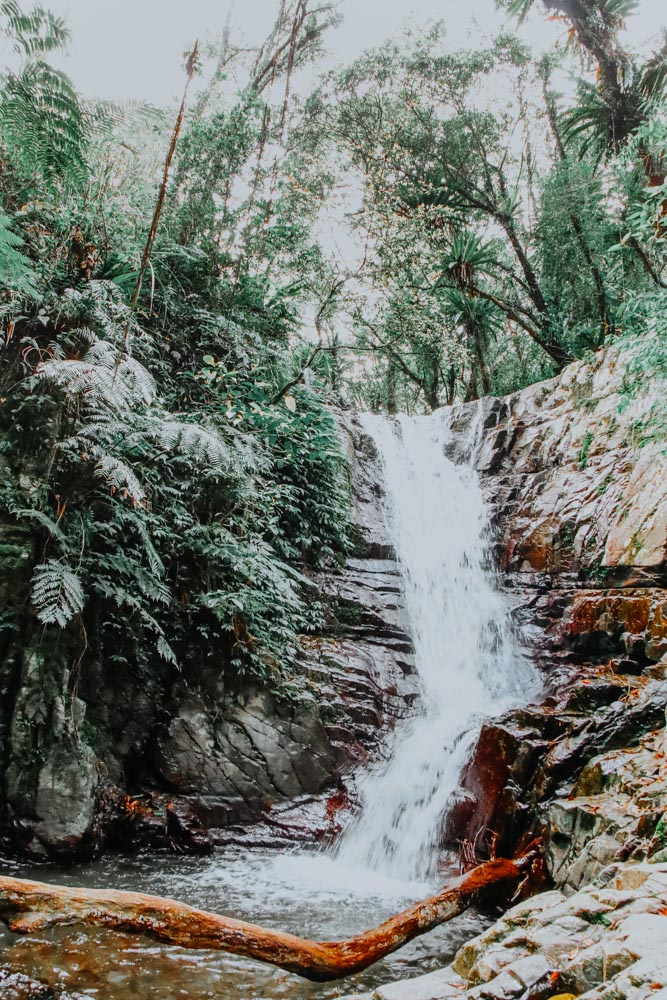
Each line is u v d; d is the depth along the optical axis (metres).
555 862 4.45
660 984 1.78
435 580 9.94
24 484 5.66
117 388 5.43
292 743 6.60
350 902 4.86
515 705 7.64
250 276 10.48
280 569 7.99
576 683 6.41
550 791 5.23
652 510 7.74
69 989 3.16
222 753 6.25
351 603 8.86
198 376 7.85
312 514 9.06
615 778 4.65
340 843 6.01
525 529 9.75
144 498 5.90
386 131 14.97
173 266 9.14
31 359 6.11
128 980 3.29
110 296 6.61
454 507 11.11
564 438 10.15
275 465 8.92
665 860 3.19
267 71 13.53
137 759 6.10
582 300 15.66
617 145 10.95
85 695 5.77
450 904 3.94
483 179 19.69
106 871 4.98
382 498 10.97
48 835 4.98
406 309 11.58
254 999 3.24
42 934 3.65
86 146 6.44
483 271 15.28
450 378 19.83
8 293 5.92
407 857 5.78
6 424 5.77
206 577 6.98
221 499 7.38
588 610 7.63
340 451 10.02
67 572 5.29
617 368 9.70
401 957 3.91
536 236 16.27
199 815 5.88
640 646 6.68
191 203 9.78
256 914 4.48
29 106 5.71
